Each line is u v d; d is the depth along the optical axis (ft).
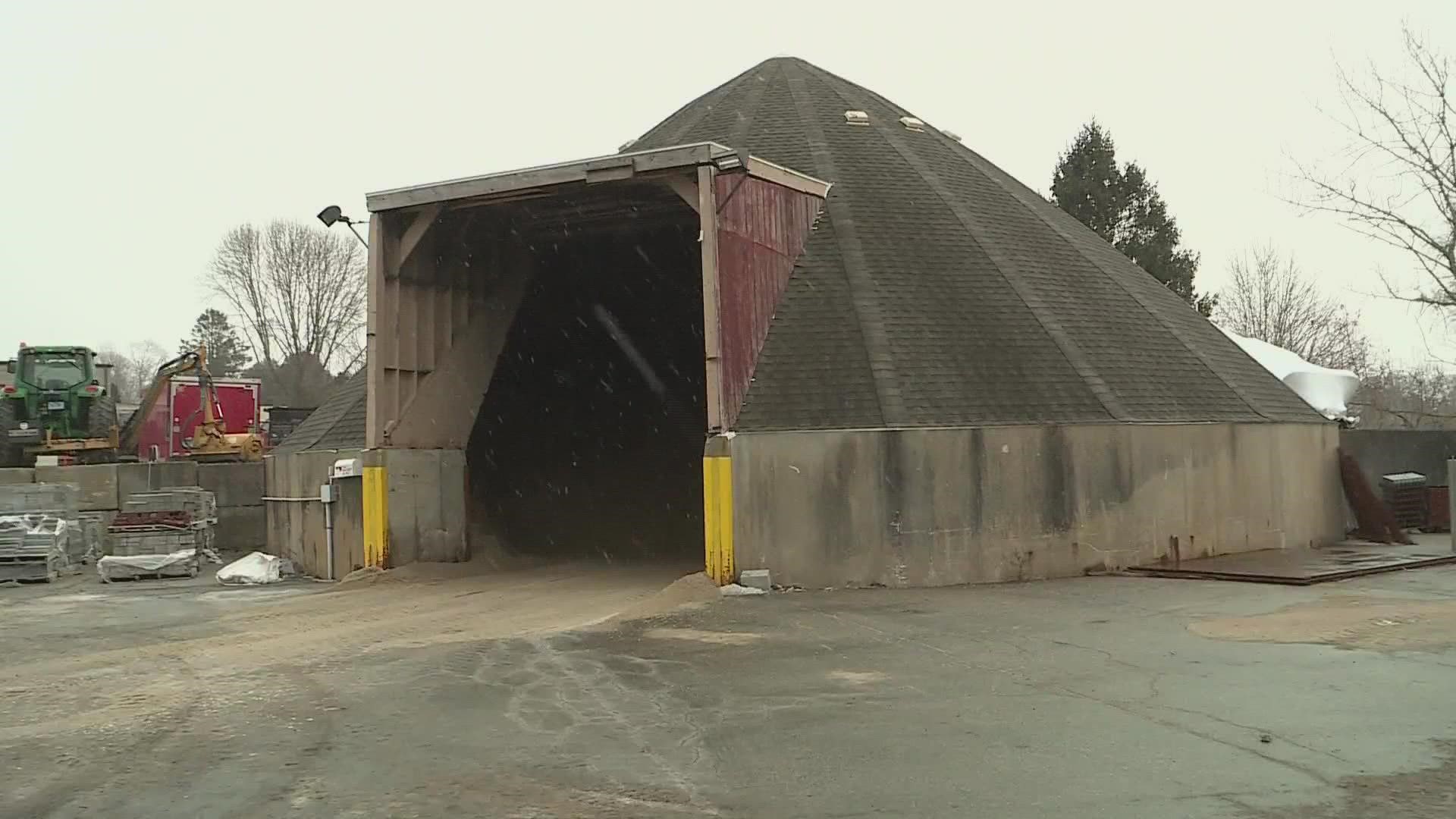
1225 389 76.13
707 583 57.67
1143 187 184.65
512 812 21.83
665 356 99.71
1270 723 27.94
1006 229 83.76
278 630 48.60
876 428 59.47
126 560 74.59
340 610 55.62
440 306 73.82
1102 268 85.76
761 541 58.65
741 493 58.70
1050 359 68.85
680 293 96.27
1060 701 31.12
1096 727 27.94
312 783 24.02
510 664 38.55
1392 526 81.66
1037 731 27.68
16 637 47.32
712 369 58.70
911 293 70.18
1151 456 66.59
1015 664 36.86
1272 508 74.49
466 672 37.19
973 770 24.30
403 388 70.49
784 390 62.08
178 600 61.93
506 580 68.28
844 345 64.80
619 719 29.81
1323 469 80.79
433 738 27.94
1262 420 74.38
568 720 29.81
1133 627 44.21
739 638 43.60
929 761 25.09
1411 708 29.14
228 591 67.26
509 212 74.28
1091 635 42.60
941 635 43.21
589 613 52.90
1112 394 67.82
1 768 25.46
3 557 72.28
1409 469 97.30
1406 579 59.62
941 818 21.08
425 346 72.28
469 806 22.25
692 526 89.45
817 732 27.99
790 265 70.38
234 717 30.73
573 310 90.84
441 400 73.26
